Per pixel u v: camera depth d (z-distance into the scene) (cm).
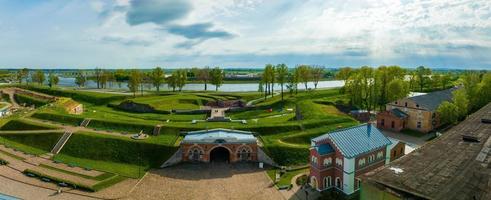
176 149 8638
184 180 7419
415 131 10844
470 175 1983
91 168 7856
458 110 10738
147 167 8156
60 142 9125
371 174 2102
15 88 19288
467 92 12206
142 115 13475
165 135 9700
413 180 1961
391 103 11762
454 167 2114
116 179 7338
